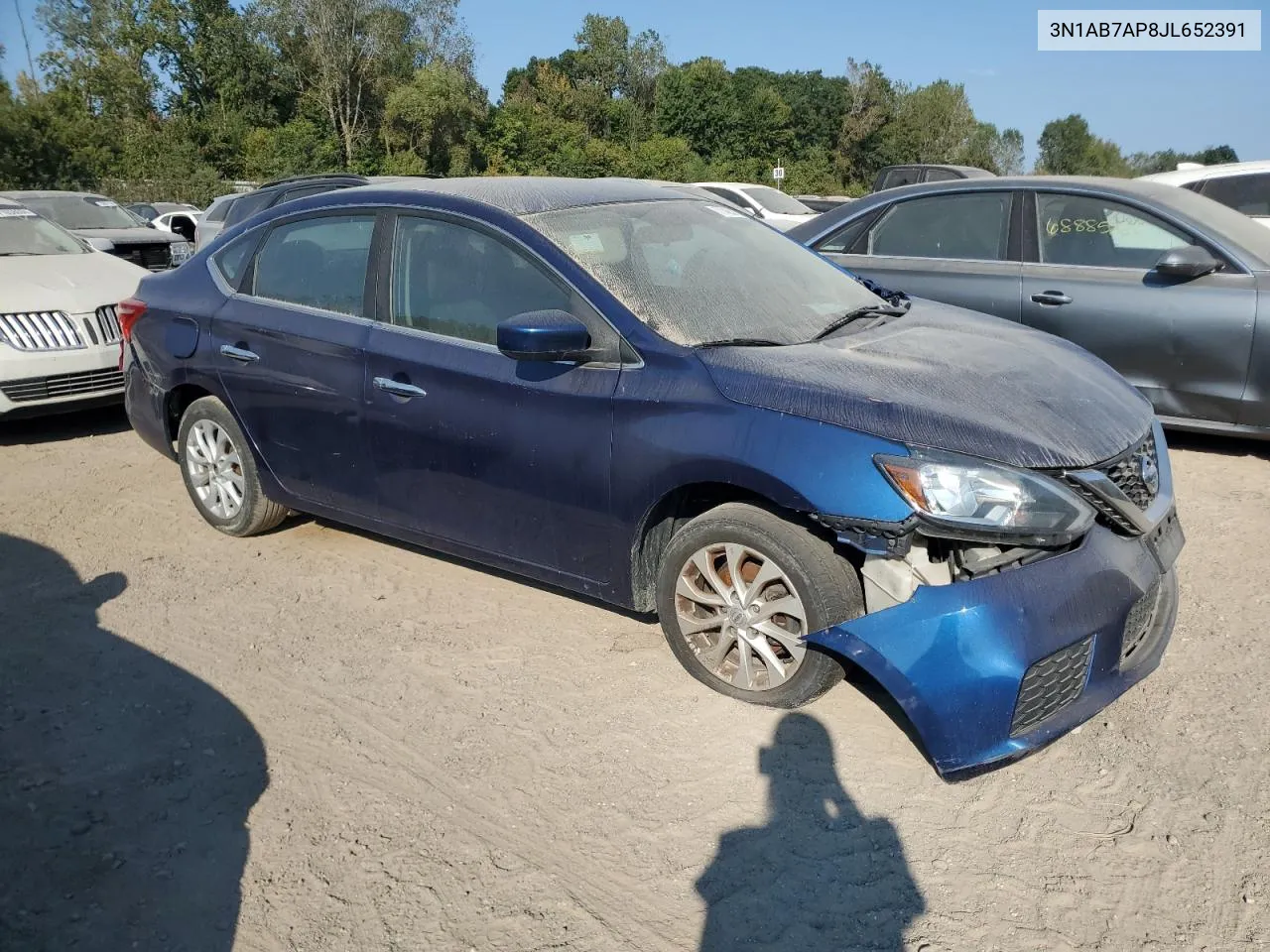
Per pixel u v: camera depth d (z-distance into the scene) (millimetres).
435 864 2723
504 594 4301
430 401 3824
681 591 3406
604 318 3461
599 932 2471
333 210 4328
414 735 3307
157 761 3207
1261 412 5539
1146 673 3068
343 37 49844
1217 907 2480
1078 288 5898
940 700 2766
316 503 4480
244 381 4516
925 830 2785
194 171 39156
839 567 3070
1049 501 2793
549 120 60375
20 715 3473
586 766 3109
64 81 49250
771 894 2574
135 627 4102
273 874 2705
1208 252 5660
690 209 4336
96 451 6699
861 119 71875
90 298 7020
